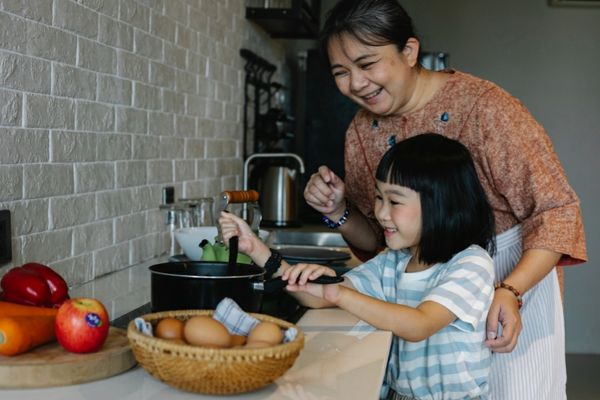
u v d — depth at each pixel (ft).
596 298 15.26
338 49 5.35
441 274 4.95
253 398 3.28
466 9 14.71
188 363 3.11
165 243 8.12
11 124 5.04
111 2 6.54
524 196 5.42
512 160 5.39
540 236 5.19
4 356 3.53
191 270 4.79
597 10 14.57
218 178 10.03
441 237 4.90
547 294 5.57
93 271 6.43
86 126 6.16
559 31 14.66
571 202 5.27
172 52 8.11
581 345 15.37
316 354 4.03
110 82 6.58
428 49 14.83
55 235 5.72
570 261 5.38
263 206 10.90
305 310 5.24
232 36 10.41
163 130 7.95
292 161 12.56
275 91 12.80
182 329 3.49
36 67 5.33
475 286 4.65
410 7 14.82
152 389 3.38
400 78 5.42
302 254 7.63
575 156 14.90
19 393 3.30
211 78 9.57
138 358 3.33
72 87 5.88
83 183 6.15
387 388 5.21
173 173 8.31
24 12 5.14
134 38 7.07
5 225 4.91
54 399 3.22
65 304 3.62
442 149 4.98
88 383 3.46
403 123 5.85
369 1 5.22
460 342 4.73
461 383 4.76
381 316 4.35
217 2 9.68
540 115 14.84
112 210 6.75
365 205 6.41
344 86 5.54
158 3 7.64
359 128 6.19
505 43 14.74
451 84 5.68
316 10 13.16
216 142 9.89
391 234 5.03
